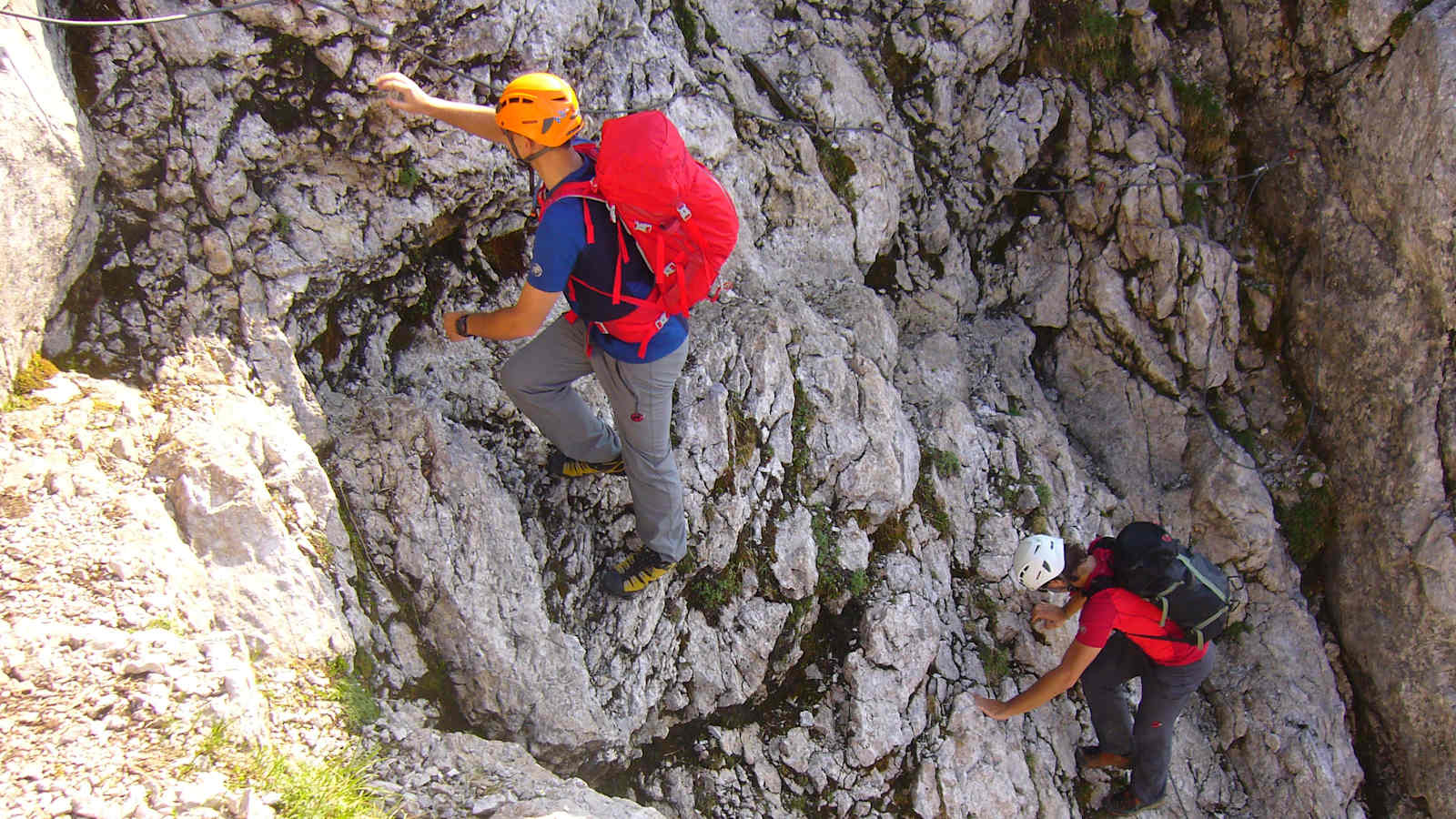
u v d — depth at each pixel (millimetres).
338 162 3982
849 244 5656
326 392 4035
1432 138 5641
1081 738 5434
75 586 2947
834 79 5621
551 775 3631
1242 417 6582
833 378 5016
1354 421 6285
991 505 5621
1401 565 6043
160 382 3547
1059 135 6355
